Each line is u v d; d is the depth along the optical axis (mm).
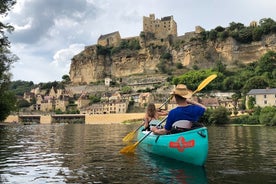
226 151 13648
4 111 58938
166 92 137375
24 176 8469
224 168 9383
